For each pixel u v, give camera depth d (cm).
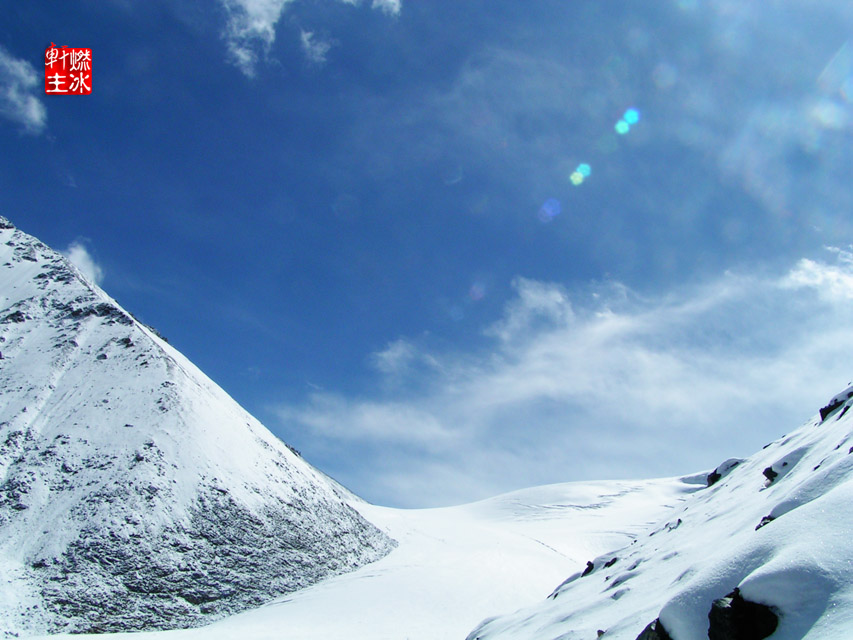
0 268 6556
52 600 3328
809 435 1655
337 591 4459
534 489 12925
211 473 4791
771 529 780
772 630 626
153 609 3588
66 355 5428
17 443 4366
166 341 7400
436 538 7325
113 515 4000
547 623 1416
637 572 1396
